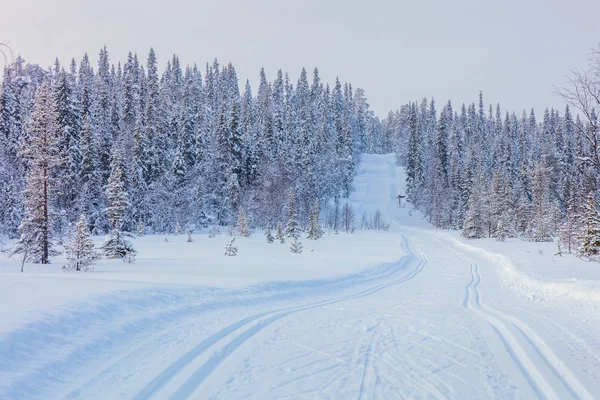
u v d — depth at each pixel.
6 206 44.47
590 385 6.16
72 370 6.45
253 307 12.65
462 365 7.43
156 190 60.91
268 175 74.38
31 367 6.05
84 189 52.09
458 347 8.60
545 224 53.59
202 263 26.44
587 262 24.28
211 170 69.69
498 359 7.76
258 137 80.56
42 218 26.17
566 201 65.44
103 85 85.06
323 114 106.38
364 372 7.07
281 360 7.69
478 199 65.94
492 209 65.75
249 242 50.19
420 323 10.95
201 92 97.50
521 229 64.25
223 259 30.22
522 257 29.38
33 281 12.35
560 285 14.95
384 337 9.45
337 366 7.39
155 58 103.75
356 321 11.20
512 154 102.31
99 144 60.25
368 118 156.50
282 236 51.66
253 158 74.81
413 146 107.44
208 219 66.00
